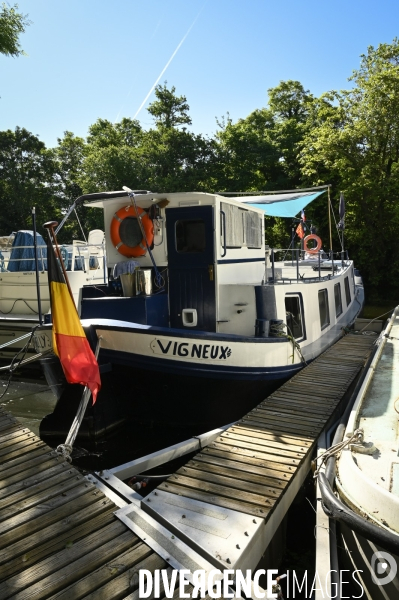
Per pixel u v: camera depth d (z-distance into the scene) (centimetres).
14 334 1206
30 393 1062
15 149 3903
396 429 485
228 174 3309
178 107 3591
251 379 738
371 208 2708
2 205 3741
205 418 731
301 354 840
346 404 730
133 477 523
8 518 378
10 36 1212
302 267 1422
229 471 470
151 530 371
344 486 402
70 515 384
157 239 807
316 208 2973
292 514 524
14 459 478
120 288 822
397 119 2469
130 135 3988
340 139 2539
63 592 304
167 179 3081
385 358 774
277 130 3306
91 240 1714
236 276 823
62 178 4119
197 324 766
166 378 684
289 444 532
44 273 1263
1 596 298
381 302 2809
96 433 705
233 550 353
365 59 2669
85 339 586
